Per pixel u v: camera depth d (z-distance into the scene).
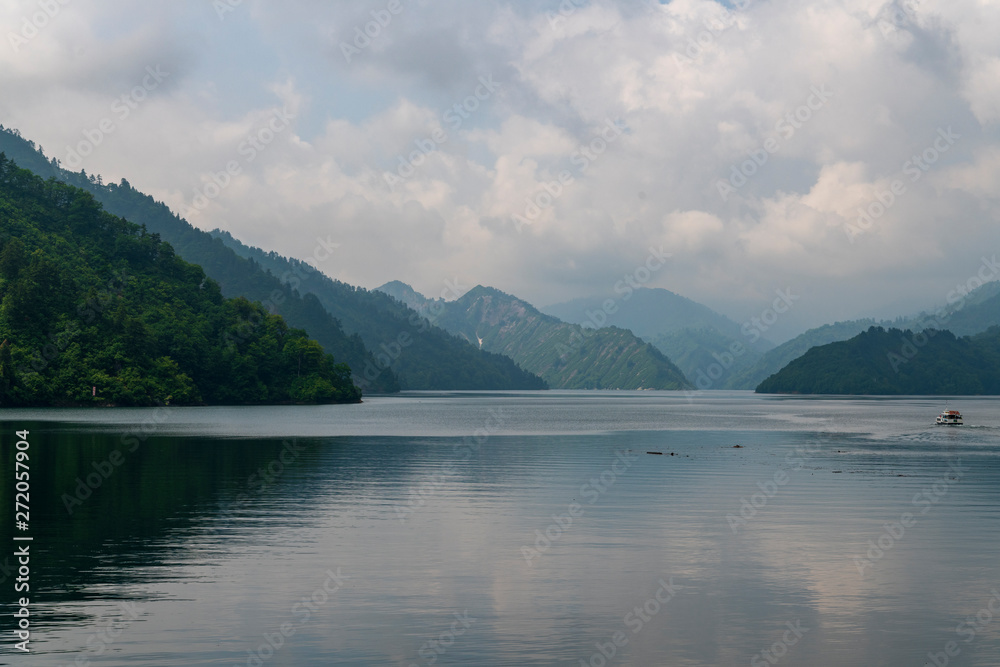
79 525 32.06
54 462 53.97
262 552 27.73
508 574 25.22
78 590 22.81
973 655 18.67
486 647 18.91
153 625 20.00
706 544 29.61
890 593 23.38
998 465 58.09
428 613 21.31
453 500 39.75
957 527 32.97
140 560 26.31
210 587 23.27
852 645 19.27
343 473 50.88
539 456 63.91
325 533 31.05
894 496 41.62
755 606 22.14
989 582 24.55
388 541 29.73
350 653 18.44
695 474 51.22
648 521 34.12
